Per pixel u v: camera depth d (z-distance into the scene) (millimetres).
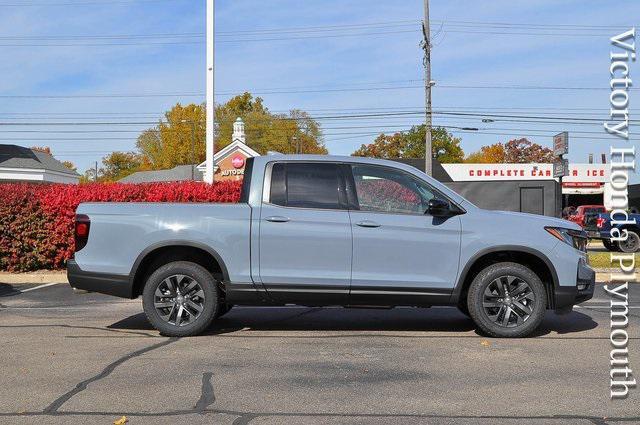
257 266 7953
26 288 13719
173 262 8133
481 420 5000
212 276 8172
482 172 58656
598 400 5484
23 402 5422
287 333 8320
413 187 8102
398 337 8055
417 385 5938
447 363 6734
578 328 8641
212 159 18656
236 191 18125
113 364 6664
